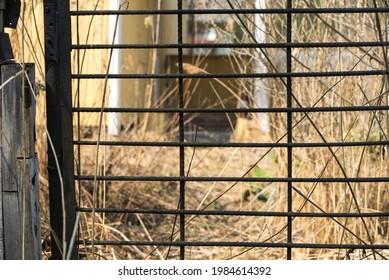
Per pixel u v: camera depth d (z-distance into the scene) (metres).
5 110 3.72
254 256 5.84
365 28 5.84
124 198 7.50
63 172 4.02
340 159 5.88
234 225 7.21
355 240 5.71
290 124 4.10
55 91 3.99
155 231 7.07
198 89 12.91
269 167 9.05
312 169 6.21
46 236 5.68
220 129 12.62
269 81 6.77
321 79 6.03
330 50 5.98
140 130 8.16
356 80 5.82
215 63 12.98
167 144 4.02
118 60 9.66
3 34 3.81
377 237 5.80
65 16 3.95
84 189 6.46
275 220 6.65
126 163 7.77
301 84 6.30
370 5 5.50
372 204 6.07
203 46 4.00
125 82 10.45
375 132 6.01
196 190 8.66
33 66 3.77
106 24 7.27
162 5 12.77
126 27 10.41
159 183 8.56
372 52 5.45
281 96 6.40
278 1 6.06
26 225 3.78
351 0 5.79
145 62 11.88
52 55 3.96
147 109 4.02
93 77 3.99
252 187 8.34
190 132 11.41
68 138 4.00
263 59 6.31
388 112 4.70
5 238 3.80
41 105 6.02
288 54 4.07
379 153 5.87
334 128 5.95
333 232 5.91
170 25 12.98
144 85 11.62
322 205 6.00
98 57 7.76
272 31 6.16
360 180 4.05
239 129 10.09
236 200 8.17
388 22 5.42
